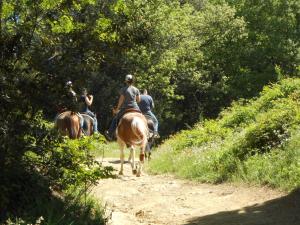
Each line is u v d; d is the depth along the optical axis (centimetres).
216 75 4778
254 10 5019
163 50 3781
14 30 679
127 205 1030
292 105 1541
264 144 1324
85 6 737
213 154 1426
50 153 718
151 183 1288
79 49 716
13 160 652
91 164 772
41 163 706
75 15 737
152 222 875
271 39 4881
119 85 3669
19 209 637
